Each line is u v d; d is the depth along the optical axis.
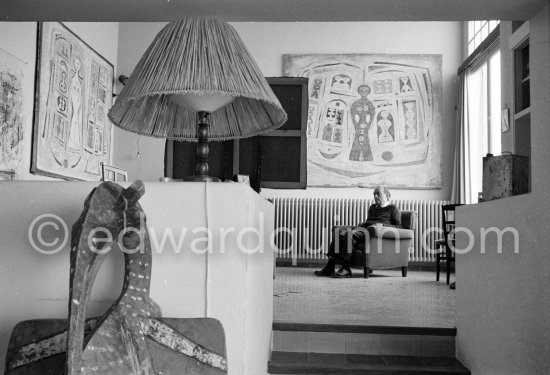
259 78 1.79
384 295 5.03
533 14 2.42
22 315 1.70
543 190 2.20
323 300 4.59
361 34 8.60
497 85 7.49
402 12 2.43
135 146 8.31
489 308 2.75
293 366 2.97
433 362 3.17
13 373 1.46
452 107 8.51
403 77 8.55
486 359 2.77
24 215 1.72
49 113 5.67
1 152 4.79
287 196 8.55
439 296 5.02
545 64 2.29
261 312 2.23
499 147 7.48
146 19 2.50
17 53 5.07
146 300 1.47
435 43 8.56
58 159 5.90
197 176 2.00
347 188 8.53
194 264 1.66
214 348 1.50
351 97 8.57
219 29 1.78
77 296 1.19
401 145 8.49
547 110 2.25
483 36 7.83
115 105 1.88
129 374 1.32
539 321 2.17
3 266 1.71
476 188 7.99
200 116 2.06
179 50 1.71
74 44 6.34
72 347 1.16
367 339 3.34
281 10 2.40
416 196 8.48
